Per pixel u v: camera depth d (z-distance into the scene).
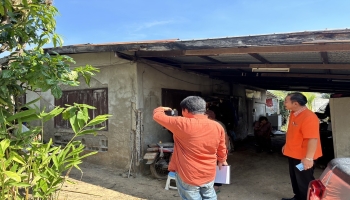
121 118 6.34
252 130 13.65
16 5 3.05
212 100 8.45
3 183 2.49
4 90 2.71
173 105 7.26
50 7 3.31
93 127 6.88
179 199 4.57
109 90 6.56
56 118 7.54
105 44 5.48
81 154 7.05
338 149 5.71
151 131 6.48
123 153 6.29
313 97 19.03
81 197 4.49
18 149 2.82
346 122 5.65
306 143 3.95
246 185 5.41
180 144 2.74
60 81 2.81
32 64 2.75
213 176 2.71
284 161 7.54
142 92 6.25
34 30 3.26
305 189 4.00
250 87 13.49
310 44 3.49
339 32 3.19
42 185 2.73
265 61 5.38
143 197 4.62
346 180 1.62
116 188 5.07
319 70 6.13
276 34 3.62
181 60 6.27
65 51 6.07
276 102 20.47
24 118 2.84
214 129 2.65
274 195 4.83
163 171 5.84
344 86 10.59
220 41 4.09
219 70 7.74
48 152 2.93
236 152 8.88
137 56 5.92
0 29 2.92
